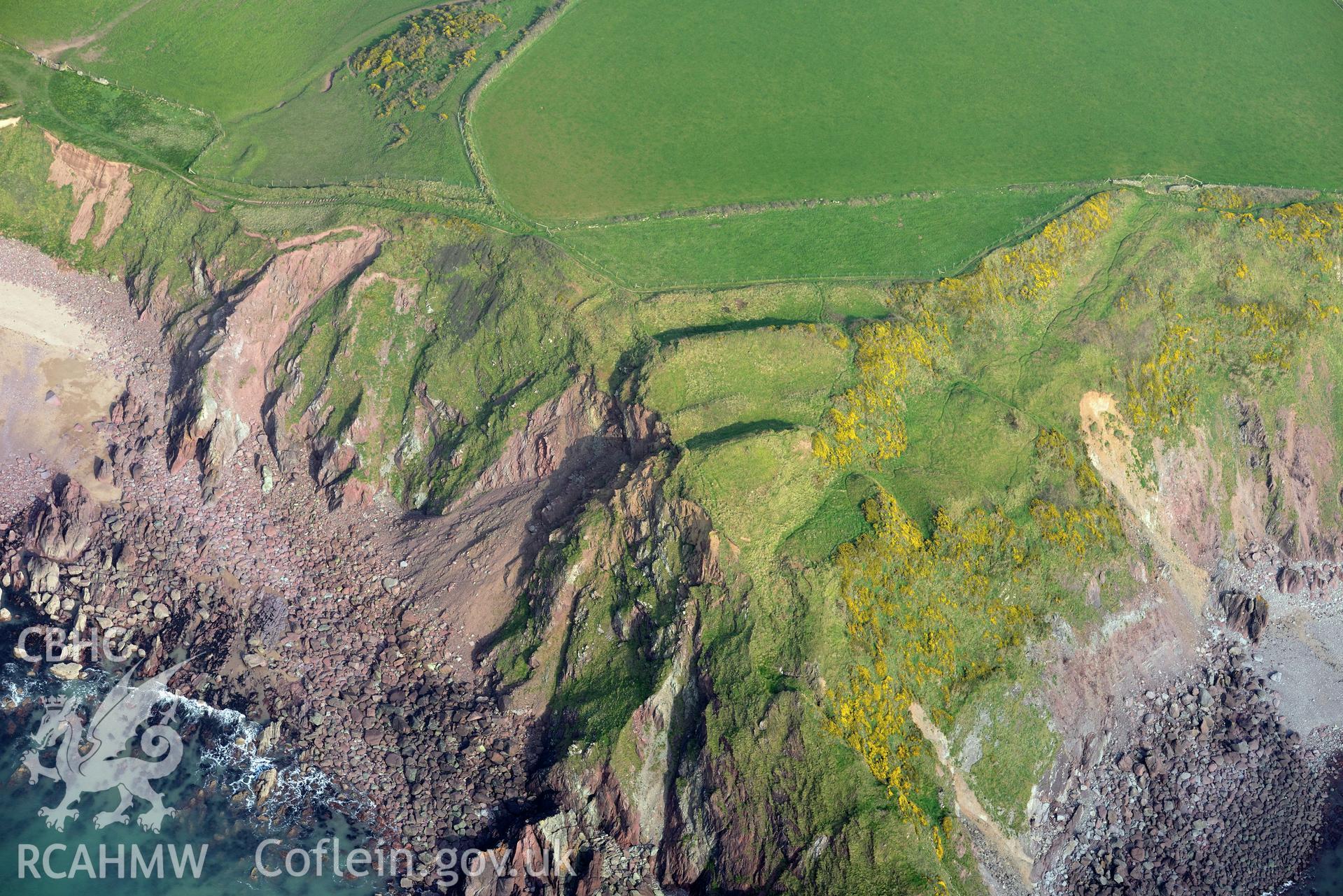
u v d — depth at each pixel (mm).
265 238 99250
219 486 91750
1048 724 77500
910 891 66000
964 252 94438
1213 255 98062
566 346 87938
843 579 74625
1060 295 93875
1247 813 79188
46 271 105062
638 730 73375
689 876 70188
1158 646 85000
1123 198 101062
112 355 100438
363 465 90500
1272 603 90875
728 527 75875
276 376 95625
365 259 97188
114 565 86375
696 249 94125
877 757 70562
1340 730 84812
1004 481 83375
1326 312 98250
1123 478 88125
